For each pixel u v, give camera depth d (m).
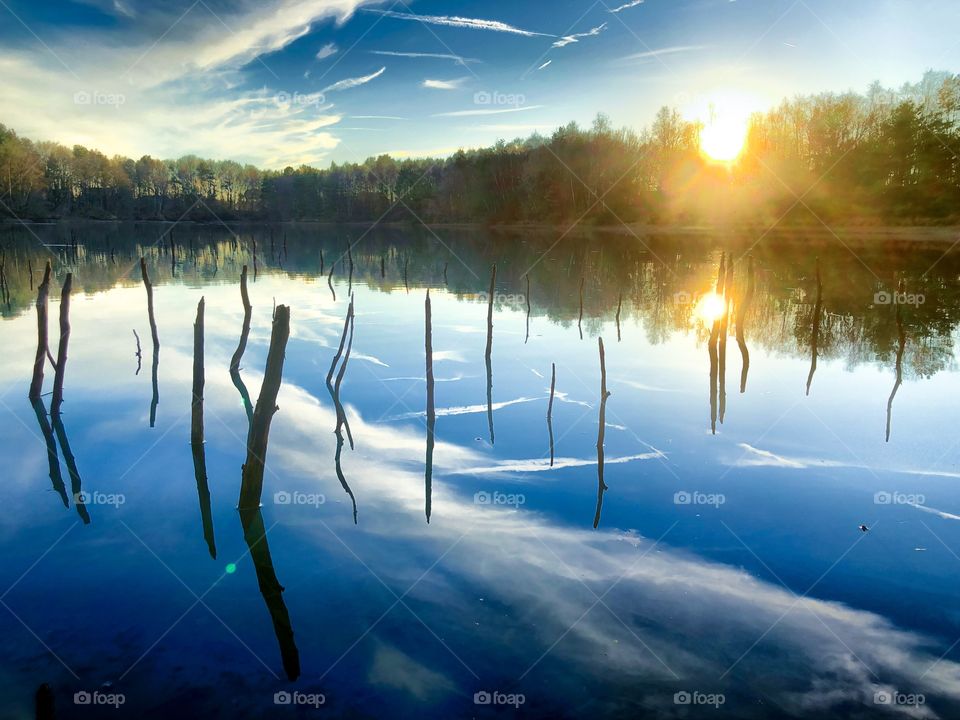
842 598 6.78
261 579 7.32
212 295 30.48
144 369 16.64
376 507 9.05
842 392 14.12
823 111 64.19
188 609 6.76
